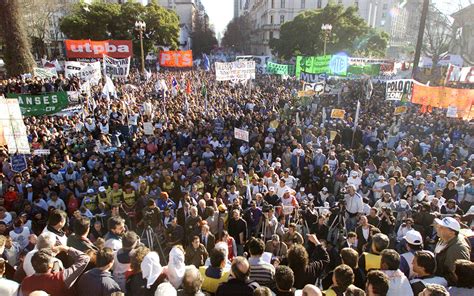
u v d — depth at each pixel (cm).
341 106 2203
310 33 5288
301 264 416
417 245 461
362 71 2422
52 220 434
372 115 1853
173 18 6056
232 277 362
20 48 2464
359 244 668
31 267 365
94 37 5072
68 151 1221
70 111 1534
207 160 1209
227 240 661
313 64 2572
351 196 818
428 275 379
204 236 668
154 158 1202
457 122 1592
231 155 1218
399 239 716
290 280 342
